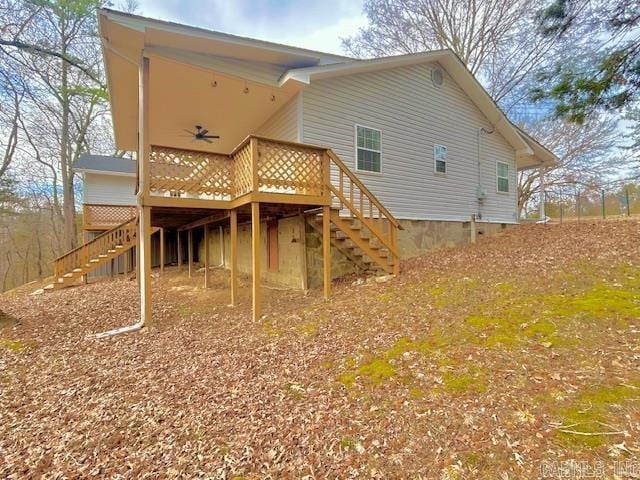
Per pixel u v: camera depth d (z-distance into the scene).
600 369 2.68
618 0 5.08
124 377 3.71
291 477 2.11
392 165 8.84
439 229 9.88
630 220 9.01
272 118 8.63
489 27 15.41
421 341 3.75
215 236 12.88
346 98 8.02
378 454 2.23
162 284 9.63
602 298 3.94
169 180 5.87
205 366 3.90
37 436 2.66
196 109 8.30
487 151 11.52
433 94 9.83
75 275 10.66
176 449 2.46
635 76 4.91
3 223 18.89
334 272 7.72
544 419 2.26
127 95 8.05
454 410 2.52
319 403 2.92
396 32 16.55
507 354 3.14
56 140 17.81
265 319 5.47
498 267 6.16
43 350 4.59
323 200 6.06
